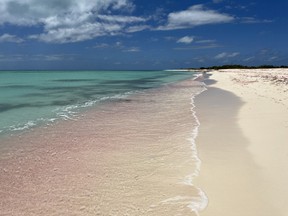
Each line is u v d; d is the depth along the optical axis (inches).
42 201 220.2
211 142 362.0
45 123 488.7
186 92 1057.5
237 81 1552.7
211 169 273.6
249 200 212.5
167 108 654.5
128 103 752.3
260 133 387.5
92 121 510.3
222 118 508.7
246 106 628.4
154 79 2385.6
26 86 1416.1
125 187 241.9
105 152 332.5
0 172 272.8
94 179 258.2
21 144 362.0
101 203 216.4
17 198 225.0
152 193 230.5
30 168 283.3
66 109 646.5
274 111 537.6
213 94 949.8
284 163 275.3
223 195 222.5
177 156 314.8
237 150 324.8
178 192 230.8
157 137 396.2
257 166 273.0
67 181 254.4
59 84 1622.8
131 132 427.2
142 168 282.5
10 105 692.7
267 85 1106.1
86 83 1753.2
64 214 202.2
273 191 222.5
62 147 350.9
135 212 203.6
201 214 197.9
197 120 501.4
